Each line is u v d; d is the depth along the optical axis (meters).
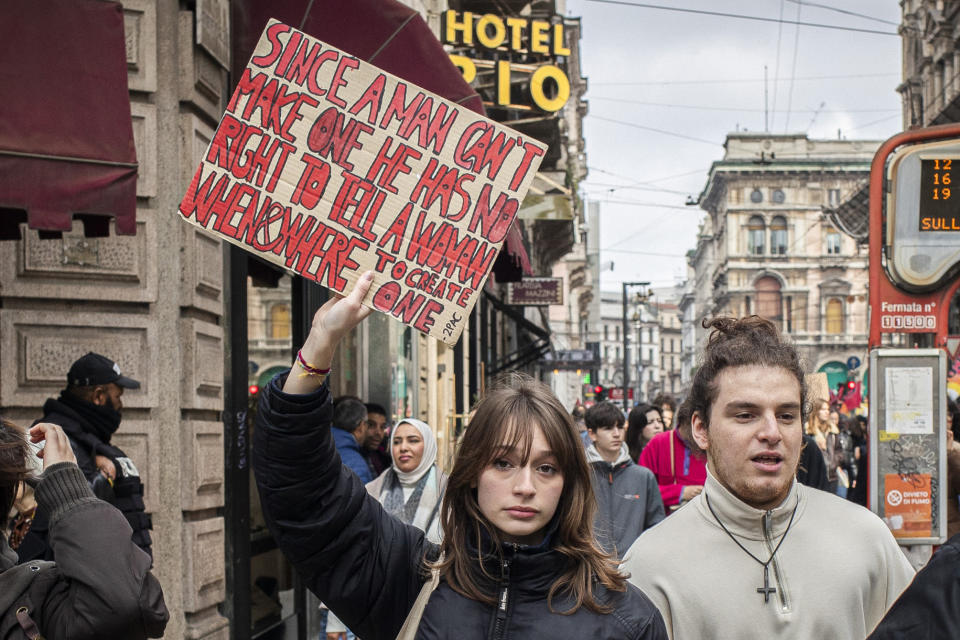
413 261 2.50
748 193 67.25
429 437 5.63
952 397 6.65
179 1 5.48
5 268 4.96
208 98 5.77
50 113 4.16
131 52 5.27
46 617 2.43
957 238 7.33
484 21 14.53
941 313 7.39
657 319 144.88
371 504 2.38
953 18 34.94
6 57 4.11
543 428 2.16
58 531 2.48
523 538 2.23
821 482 5.86
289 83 2.54
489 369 23.00
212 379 5.64
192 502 5.31
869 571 2.69
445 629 2.14
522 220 16.69
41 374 4.98
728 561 2.71
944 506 5.98
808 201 66.88
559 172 20.67
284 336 7.66
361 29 6.07
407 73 6.11
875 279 7.43
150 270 5.28
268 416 2.23
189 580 5.26
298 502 2.25
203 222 2.50
